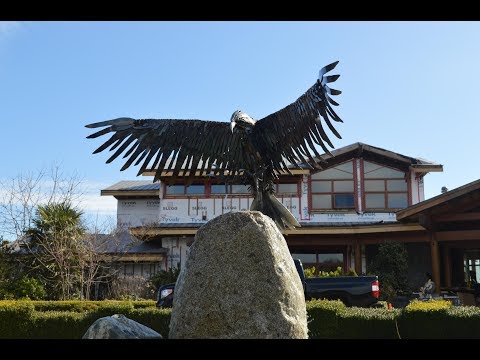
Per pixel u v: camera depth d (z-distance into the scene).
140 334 5.49
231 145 4.89
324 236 22.38
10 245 18.34
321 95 4.45
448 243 21.69
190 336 4.58
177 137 4.90
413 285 22.94
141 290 19.77
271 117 4.78
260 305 4.57
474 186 18.36
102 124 4.82
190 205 23.73
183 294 4.72
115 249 22.33
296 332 4.61
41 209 18.53
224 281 4.63
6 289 16.34
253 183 5.04
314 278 13.33
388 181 23.42
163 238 23.47
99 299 20.02
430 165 22.44
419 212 19.28
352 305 13.11
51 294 16.95
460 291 17.98
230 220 4.82
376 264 20.75
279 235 4.91
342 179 23.52
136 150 4.91
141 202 25.89
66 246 17.61
